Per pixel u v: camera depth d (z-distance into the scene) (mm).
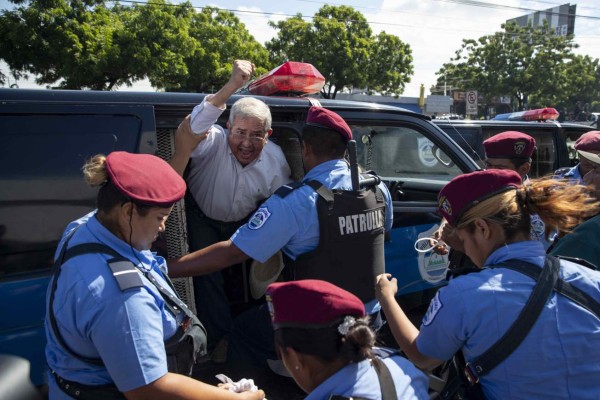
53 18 15211
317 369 1140
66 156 1884
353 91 27312
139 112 2025
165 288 1423
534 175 5660
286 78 2650
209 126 2027
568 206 1335
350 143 1994
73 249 1313
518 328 1246
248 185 2373
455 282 1353
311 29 23141
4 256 1766
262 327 2244
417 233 2912
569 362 1249
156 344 1264
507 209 1342
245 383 1528
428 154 3281
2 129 1805
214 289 2393
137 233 1327
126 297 1232
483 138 5203
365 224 2012
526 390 1262
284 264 2371
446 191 1420
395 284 1751
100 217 1348
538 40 30828
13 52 15289
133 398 1245
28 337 1777
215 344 2428
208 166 2314
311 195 1931
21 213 1797
